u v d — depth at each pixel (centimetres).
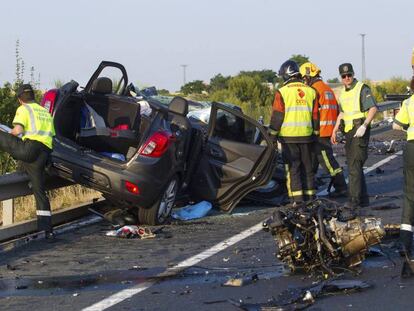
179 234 954
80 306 641
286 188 1205
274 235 731
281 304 627
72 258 824
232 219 1062
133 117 1061
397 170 1564
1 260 820
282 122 1098
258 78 3603
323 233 702
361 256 723
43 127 916
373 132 2505
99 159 957
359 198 1112
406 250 764
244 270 753
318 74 1230
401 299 635
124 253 846
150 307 634
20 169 944
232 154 1110
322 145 1231
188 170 1083
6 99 1383
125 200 962
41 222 917
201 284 705
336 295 652
